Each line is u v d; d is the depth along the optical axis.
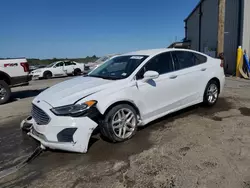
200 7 18.77
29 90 11.77
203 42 18.59
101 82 4.09
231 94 7.28
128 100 3.93
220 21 11.53
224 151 3.39
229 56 13.78
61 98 3.63
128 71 4.31
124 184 2.74
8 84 8.38
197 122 4.70
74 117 3.42
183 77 4.88
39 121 3.63
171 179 2.77
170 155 3.36
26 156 3.73
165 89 4.52
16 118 6.05
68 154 3.59
